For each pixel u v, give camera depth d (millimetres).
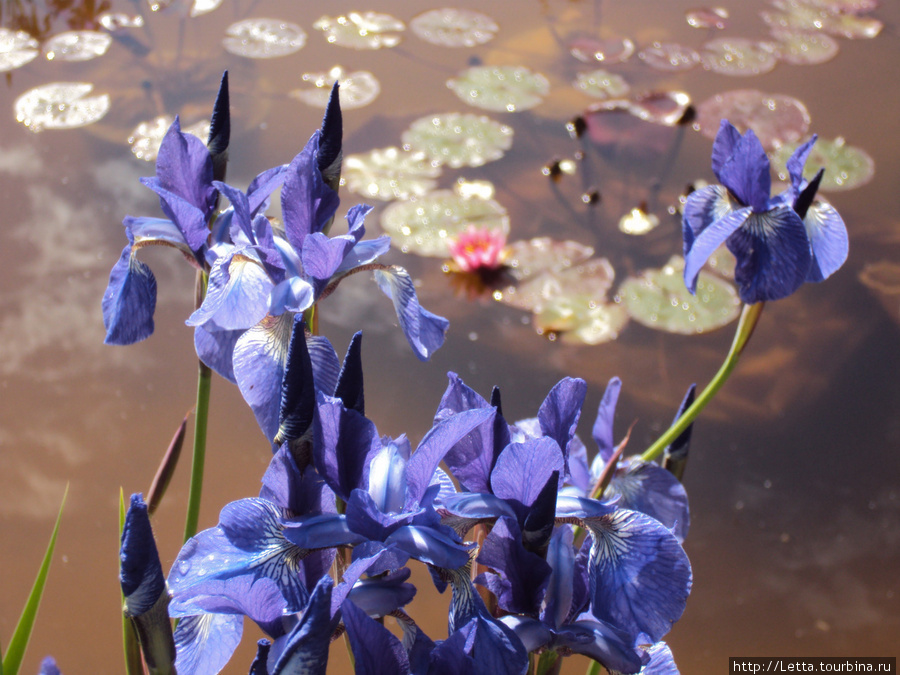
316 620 842
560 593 1160
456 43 3307
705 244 1862
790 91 3230
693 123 3139
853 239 2951
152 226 1709
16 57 3193
